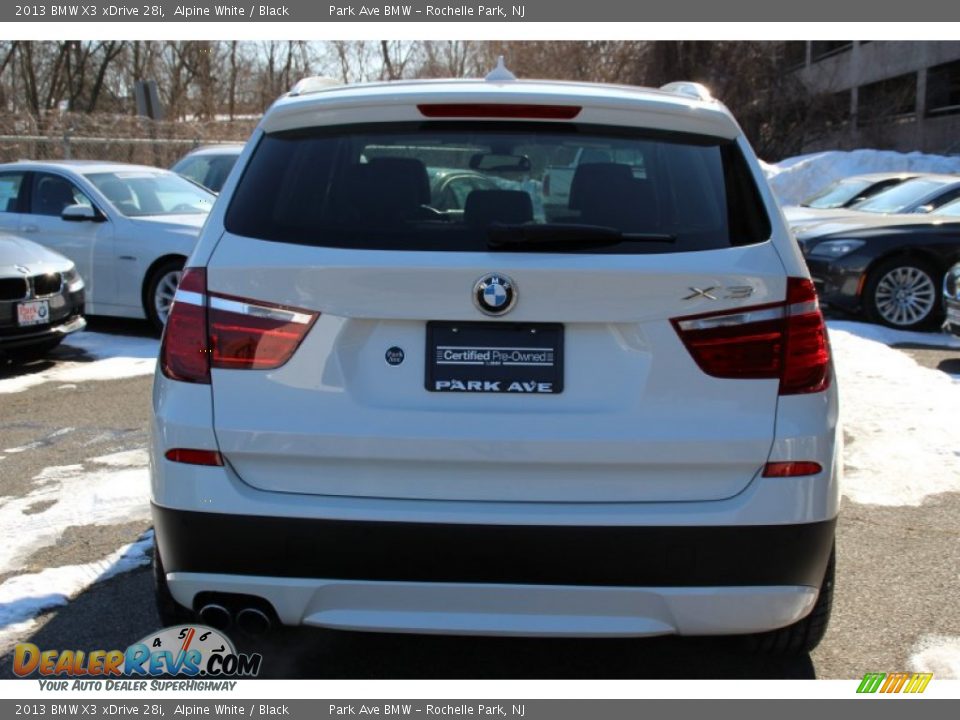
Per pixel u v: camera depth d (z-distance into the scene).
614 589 2.50
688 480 2.52
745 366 2.51
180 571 2.60
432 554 2.49
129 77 36.44
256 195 2.70
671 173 2.74
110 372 7.46
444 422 2.49
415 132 2.81
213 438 2.53
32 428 5.85
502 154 2.78
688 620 2.54
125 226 8.91
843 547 4.09
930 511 4.52
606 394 2.51
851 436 5.68
